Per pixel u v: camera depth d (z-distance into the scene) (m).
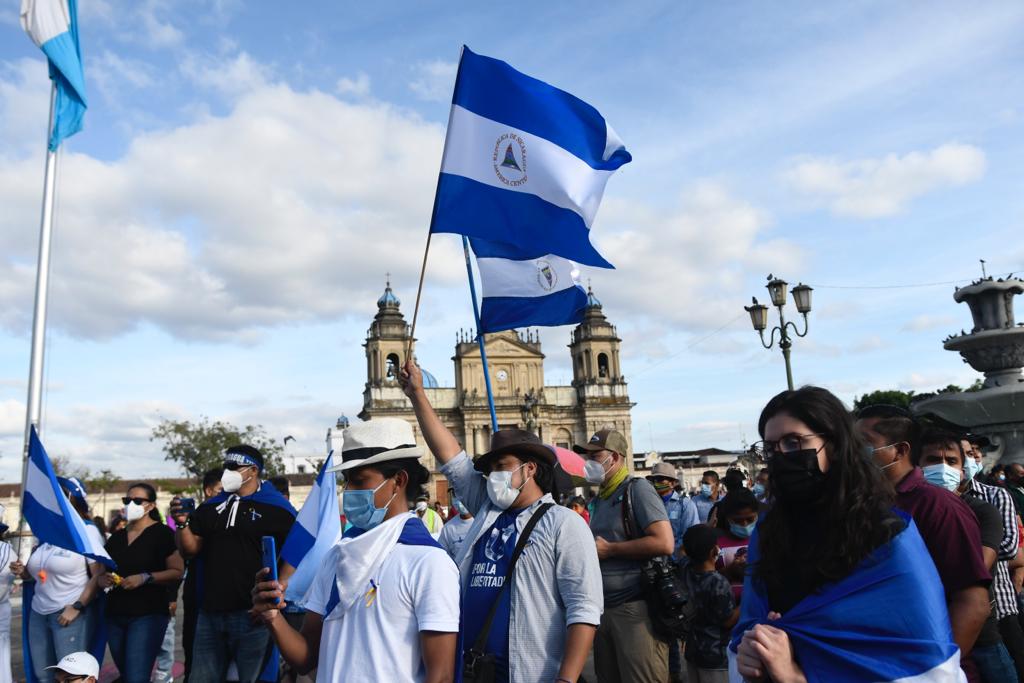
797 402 2.88
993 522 4.89
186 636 7.09
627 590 5.80
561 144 7.05
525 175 6.81
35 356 15.62
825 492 2.79
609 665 5.89
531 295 7.09
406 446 3.69
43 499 7.99
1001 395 17.28
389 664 3.27
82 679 6.65
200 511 7.18
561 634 4.10
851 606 2.62
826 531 2.75
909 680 2.51
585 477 6.17
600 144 7.36
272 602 3.52
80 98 16.56
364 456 3.59
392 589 3.36
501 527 4.43
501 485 4.41
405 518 3.59
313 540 7.12
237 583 6.90
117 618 7.66
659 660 5.70
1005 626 5.76
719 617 5.80
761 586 2.96
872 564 2.65
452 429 73.75
